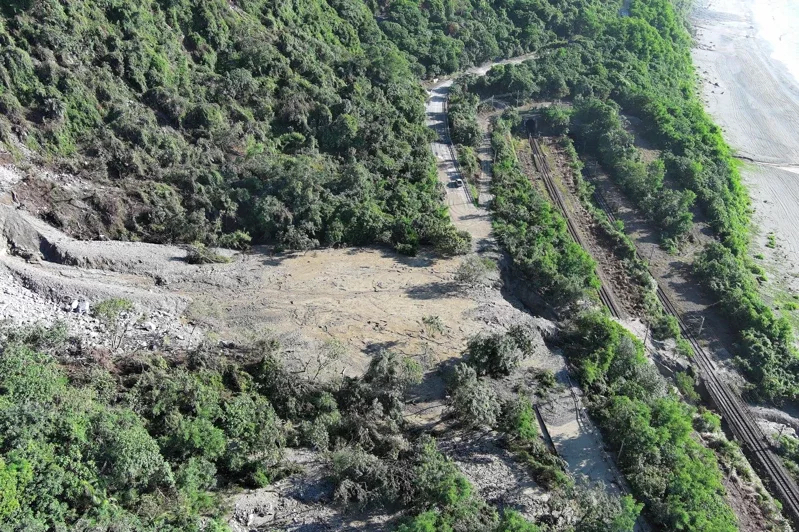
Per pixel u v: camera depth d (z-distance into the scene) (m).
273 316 49.47
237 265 54.91
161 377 39.56
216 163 62.75
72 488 30.53
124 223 55.03
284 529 34.09
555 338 54.44
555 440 44.78
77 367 39.12
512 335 49.19
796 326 70.06
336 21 90.12
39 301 44.47
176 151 60.31
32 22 58.09
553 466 41.59
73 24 60.31
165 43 66.75
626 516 35.47
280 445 38.06
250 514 34.31
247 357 44.56
